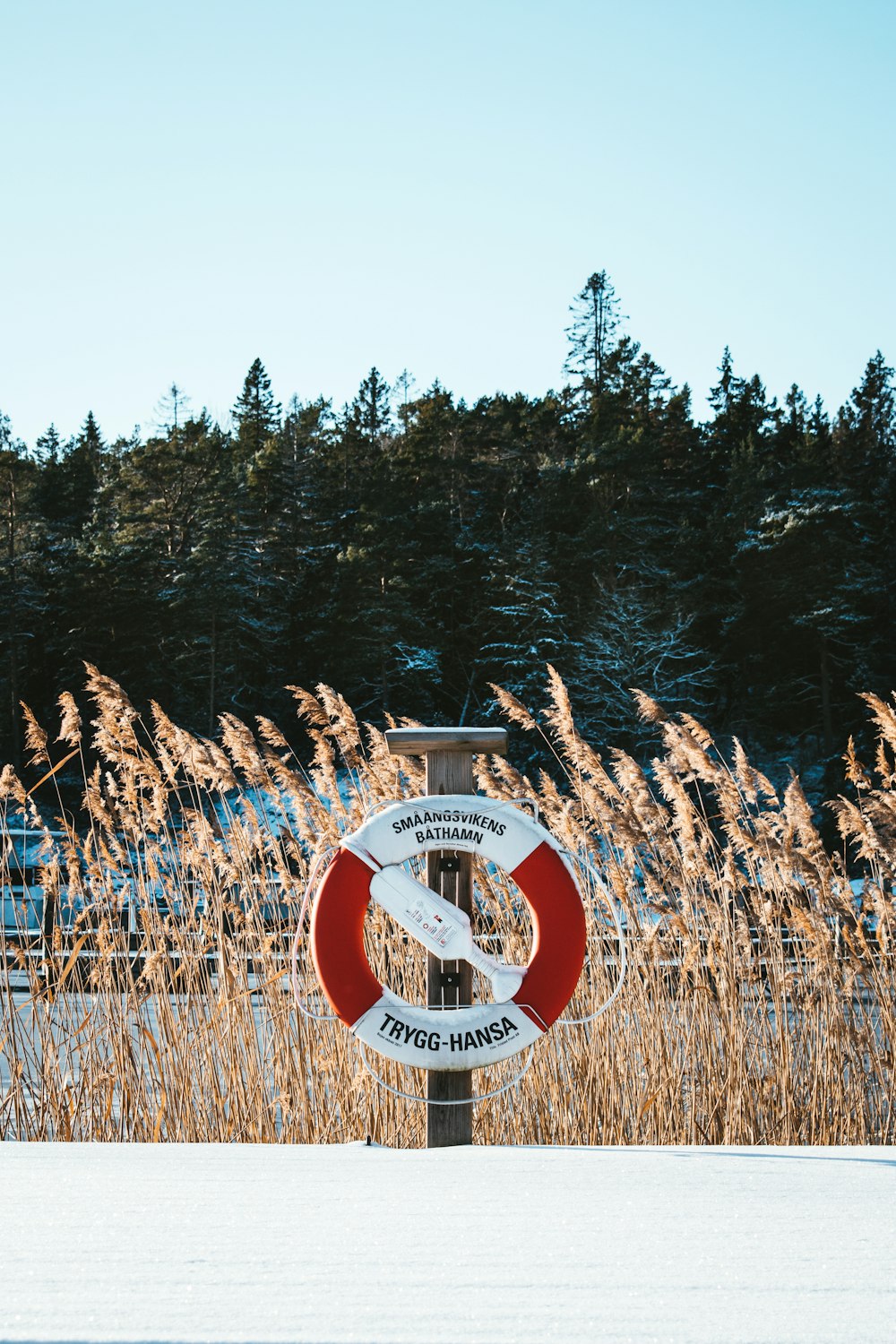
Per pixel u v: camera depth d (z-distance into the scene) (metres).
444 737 4.31
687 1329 1.68
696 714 43.41
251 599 49.91
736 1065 5.62
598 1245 2.23
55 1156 3.50
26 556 53.31
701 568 51.69
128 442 76.50
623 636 42.03
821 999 5.84
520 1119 5.39
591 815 6.80
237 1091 5.46
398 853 4.21
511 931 5.83
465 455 63.31
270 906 6.37
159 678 45.75
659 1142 5.50
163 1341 1.56
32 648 49.84
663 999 5.83
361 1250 2.15
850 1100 5.64
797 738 45.19
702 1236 2.34
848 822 6.54
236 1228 2.34
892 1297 1.87
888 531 48.19
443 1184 2.99
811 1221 2.51
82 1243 2.18
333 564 49.97
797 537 45.50
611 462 54.06
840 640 43.88
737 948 6.20
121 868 6.45
